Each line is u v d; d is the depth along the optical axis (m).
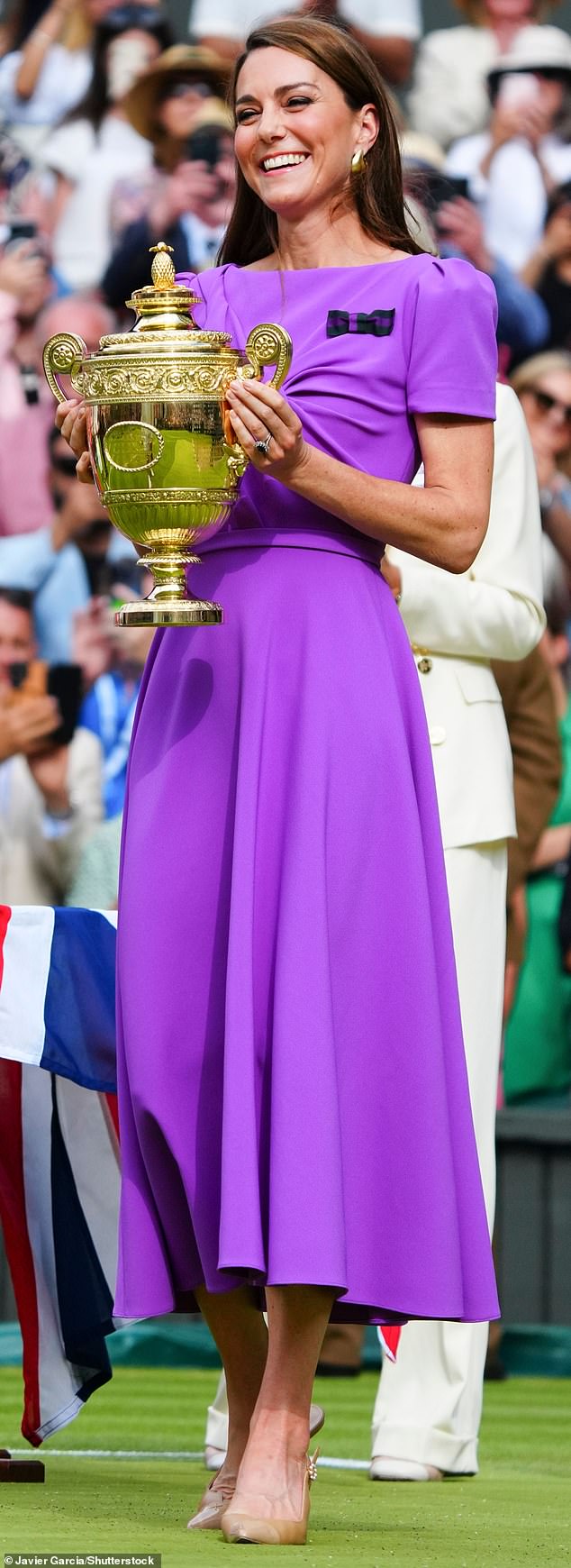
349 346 9.57
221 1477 9.59
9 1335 21.17
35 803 24.06
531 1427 16.84
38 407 24.34
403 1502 11.15
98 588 24.22
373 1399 18.22
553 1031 22.81
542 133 24.09
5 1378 18.64
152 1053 9.27
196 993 9.30
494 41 24.12
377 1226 9.11
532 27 24.09
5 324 24.53
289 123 9.75
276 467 8.99
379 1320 9.54
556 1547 8.95
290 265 10.03
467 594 13.12
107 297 24.80
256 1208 8.73
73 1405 11.79
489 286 9.73
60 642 24.19
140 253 24.72
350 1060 9.09
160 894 9.35
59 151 24.73
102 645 24.23
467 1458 12.88
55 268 24.72
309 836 9.04
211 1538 8.77
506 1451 14.91
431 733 13.14
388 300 9.64
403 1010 9.19
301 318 9.70
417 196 12.36
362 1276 9.02
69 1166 11.87
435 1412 12.79
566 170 24.08
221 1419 12.54
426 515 9.30
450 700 13.23
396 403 9.59
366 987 9.14
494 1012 13.25
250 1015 8.95
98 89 24.75
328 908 9.06
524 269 24.09
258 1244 8.70
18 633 24.12
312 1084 8.77
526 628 13.34
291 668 9.31
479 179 24.16
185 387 9.12
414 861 9.30
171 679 9.66
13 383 24.39
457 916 13.06
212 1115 9.25
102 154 24.73
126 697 24.28
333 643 9.31
